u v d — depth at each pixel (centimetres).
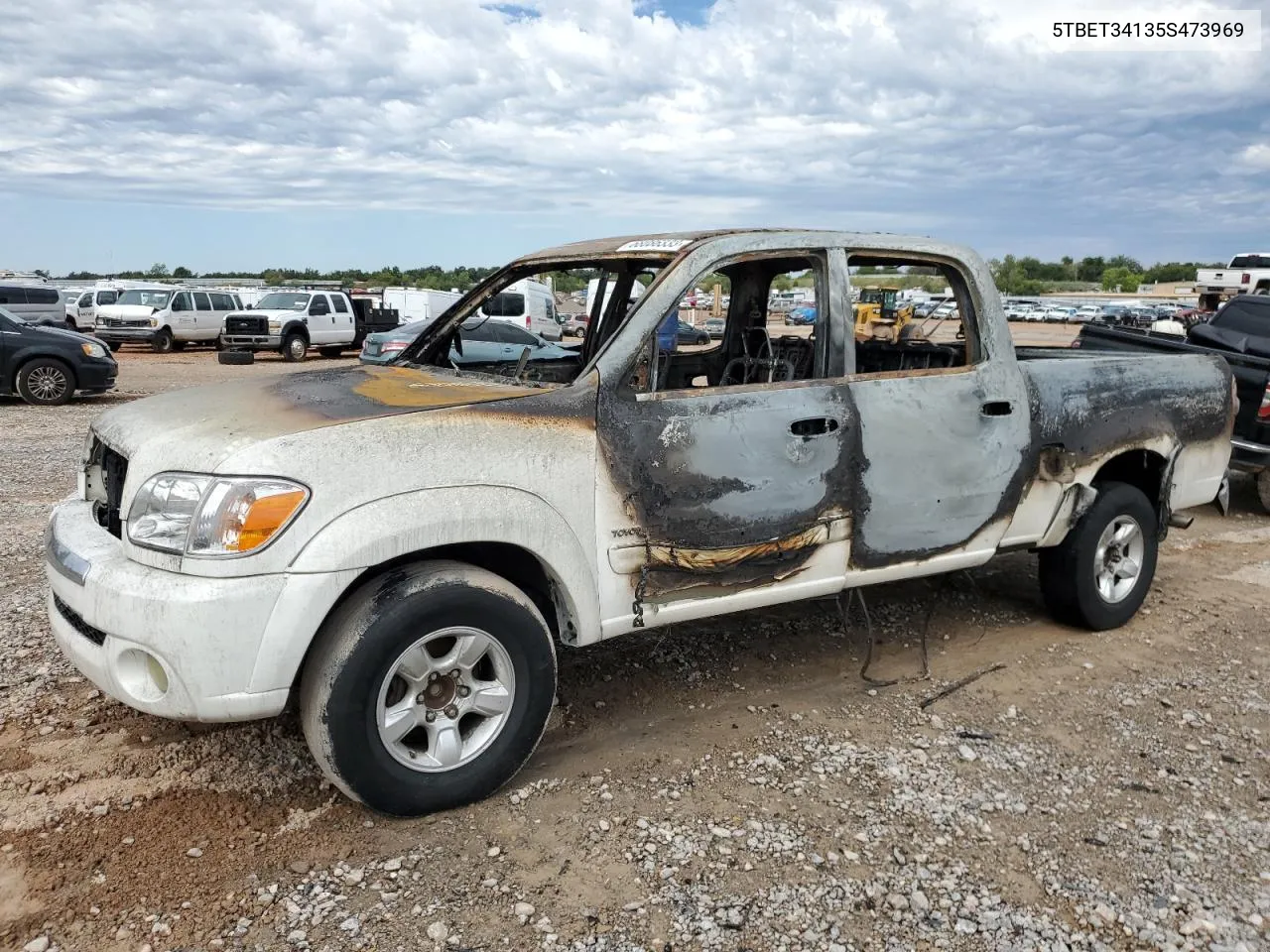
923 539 419
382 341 1585
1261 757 377
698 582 364
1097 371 479
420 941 260
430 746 316
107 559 302
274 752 357
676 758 363
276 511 284
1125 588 512
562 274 457
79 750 353
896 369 477
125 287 2823
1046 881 294
